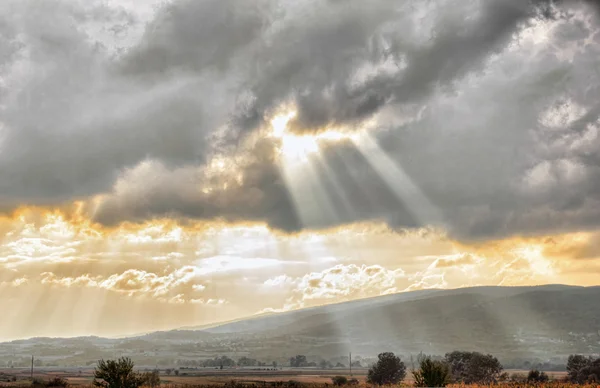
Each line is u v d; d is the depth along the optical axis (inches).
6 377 6968.5
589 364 4532.5
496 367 4539.9
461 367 4586.6
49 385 4901.6
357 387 4549.7
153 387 4168.3
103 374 2332.7
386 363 4940.9
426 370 2347.4
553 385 3006.9
